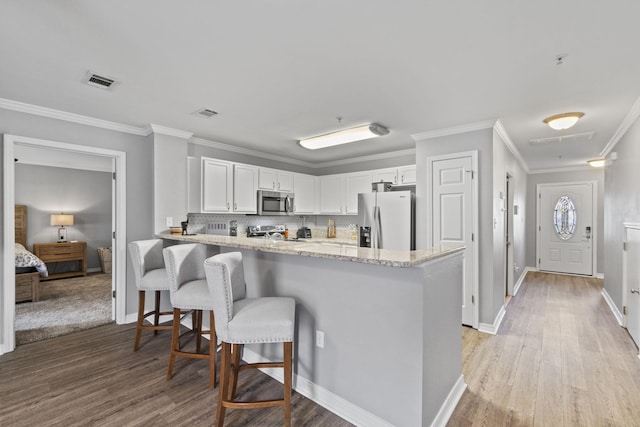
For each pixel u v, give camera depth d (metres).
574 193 6.59
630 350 2.95
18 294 4.41
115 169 3.59
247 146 4.65
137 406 2.06
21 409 2.03
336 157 5.44
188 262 2.61
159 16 1.63
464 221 3.53
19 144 2.97
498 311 3.66
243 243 2.52
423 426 1.68
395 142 4.35
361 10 1.58
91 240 6.75
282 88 2.55
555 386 2.33
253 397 2.17
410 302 1.71
